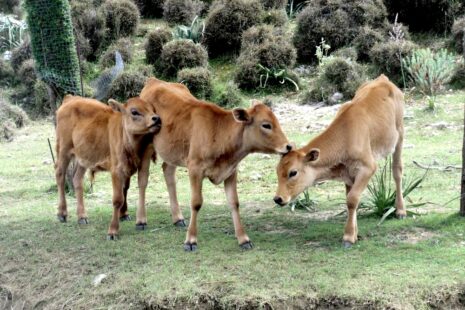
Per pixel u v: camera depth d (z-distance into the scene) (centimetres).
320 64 1523
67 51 977
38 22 964
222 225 780
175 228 777
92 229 794
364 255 647
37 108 1662
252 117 656
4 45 2105
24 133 1512
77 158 808
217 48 1780
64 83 980
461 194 727
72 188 990
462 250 641
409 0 1667
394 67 1477
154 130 722
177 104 726
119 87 1554
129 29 1916
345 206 829
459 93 1371
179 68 1655
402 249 655
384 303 566
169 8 1973
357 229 705
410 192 827
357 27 1633
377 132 688
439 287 579
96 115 796
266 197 906
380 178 822
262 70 1587
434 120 1211
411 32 1688
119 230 782
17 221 852
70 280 660
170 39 1748
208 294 599
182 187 999
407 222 727
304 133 1241
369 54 1541
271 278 612
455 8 1648
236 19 1744
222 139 674
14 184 1087
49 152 1309
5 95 1736
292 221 781
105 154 782
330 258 645
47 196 993
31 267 698
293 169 649
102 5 1912
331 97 1439
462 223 711
